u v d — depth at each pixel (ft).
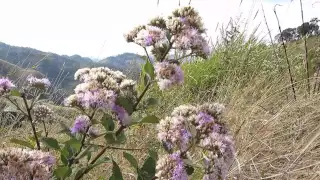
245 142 12.61
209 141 7.51
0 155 6.44
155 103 8.13
